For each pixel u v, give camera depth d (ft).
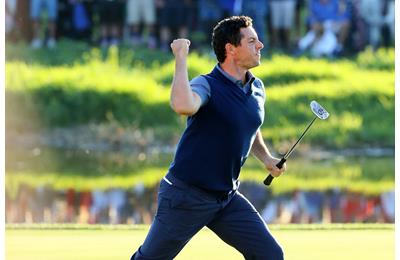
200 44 188.34
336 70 186.19
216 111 44.96
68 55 185.16
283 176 135.33
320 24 192.03
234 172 46.50
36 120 173.58
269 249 47.21
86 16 191.01
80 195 115.34
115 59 186.19
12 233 73.26
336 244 67.72
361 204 110.11
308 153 167.63
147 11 190.80
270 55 188.85
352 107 178.91
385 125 175.73
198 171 45.60
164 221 46.42
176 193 45.98
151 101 177.99
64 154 159.63
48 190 119.34
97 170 141.69
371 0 192.95
